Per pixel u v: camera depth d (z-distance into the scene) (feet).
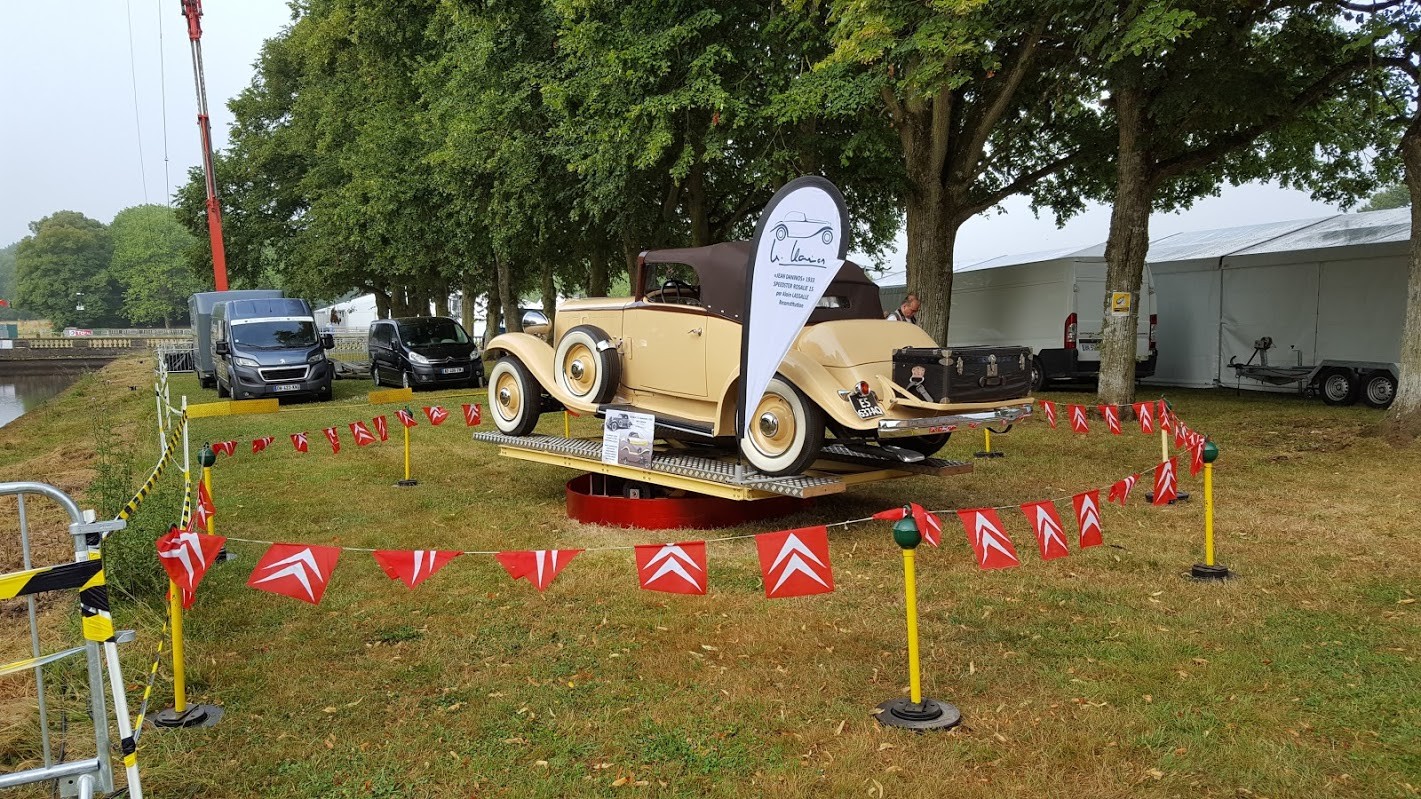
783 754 11.20
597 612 16.37
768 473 20.49
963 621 15.49
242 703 12.94
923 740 11.37
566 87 41.34
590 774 10.88
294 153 101.35
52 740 11.86
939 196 41.09
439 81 60.29
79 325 330.75
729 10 39.24
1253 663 13.44
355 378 86.94
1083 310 53.72
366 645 15.07
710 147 38.09
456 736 11.88
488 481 29.76
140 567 16.70
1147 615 15.62
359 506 25.91
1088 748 11.08
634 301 23.91
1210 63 33.60
